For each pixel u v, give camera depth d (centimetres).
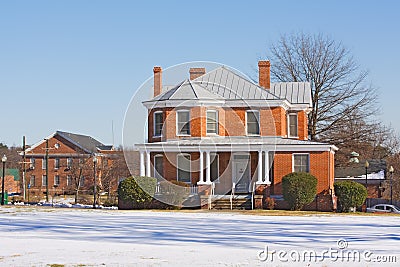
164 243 1400
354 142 4594
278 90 3853
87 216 2436
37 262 1082
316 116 4641
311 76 4697
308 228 1892
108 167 6181
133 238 1515
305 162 3316
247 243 1410
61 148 7425
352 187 3203
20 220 2167
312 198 3144
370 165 5691
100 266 1037
